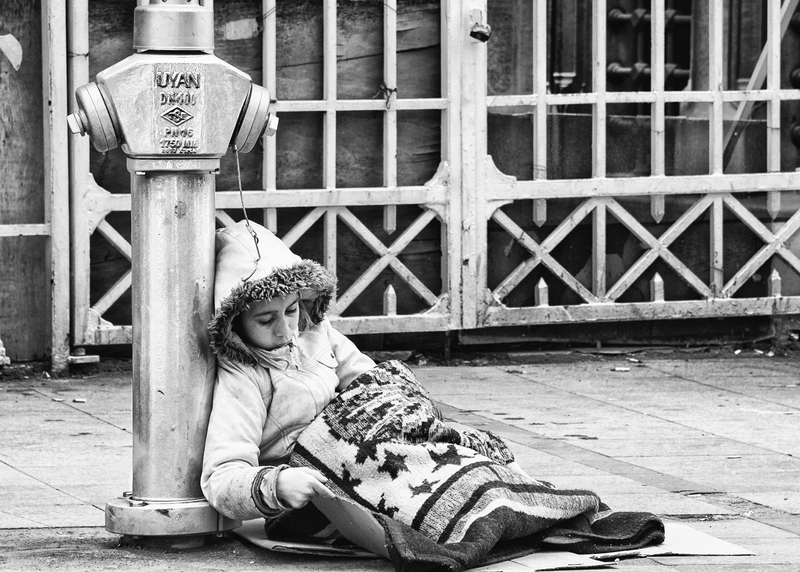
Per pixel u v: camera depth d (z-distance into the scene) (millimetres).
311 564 4961
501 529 4762
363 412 4977
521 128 9961
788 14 10555
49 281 9117
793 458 7223
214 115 4969
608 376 9617
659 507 6137
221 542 5230
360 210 9727
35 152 9141
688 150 10281
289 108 9445
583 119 10062
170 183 4961
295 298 5023
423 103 9633
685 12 10750
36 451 7090
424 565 4516
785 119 10547
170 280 4980
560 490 5164
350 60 9648
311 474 4812
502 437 7648
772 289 10438
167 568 4887
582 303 10125
